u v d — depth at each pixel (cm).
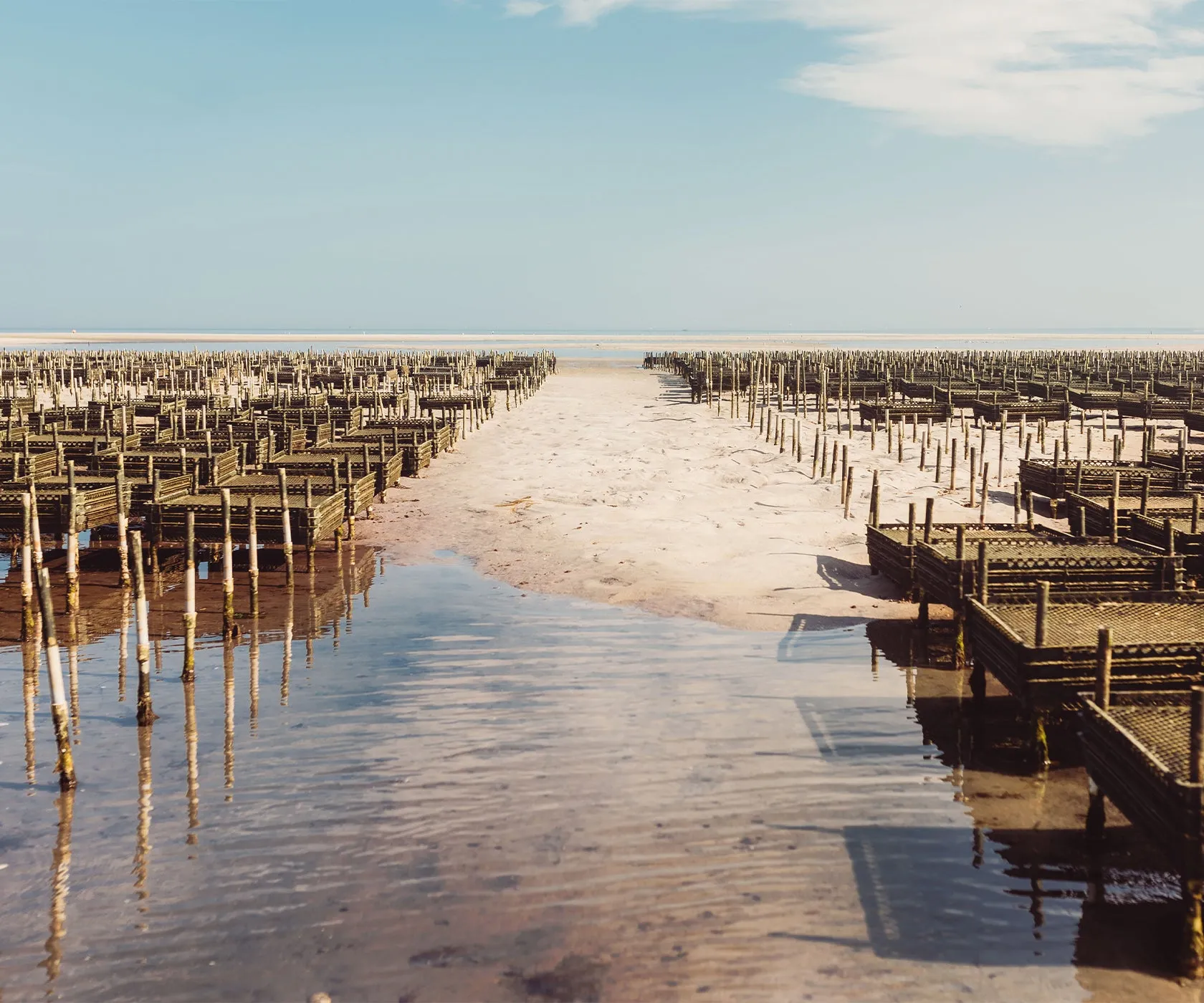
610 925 859
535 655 1611
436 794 1109
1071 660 1156
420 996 771
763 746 1243
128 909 890
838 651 1625
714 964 805
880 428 4397
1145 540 1947
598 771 1167
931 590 1647
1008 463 3428
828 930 853
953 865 959
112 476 2700
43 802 1098
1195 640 1251
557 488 3111
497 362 8412
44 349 14050
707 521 2581
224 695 1434
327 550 2395
